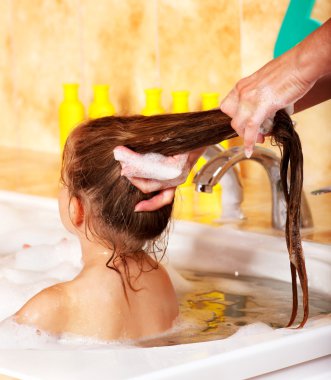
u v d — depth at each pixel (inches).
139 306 50.4
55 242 71.2
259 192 80.0
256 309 54.9
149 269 51.9
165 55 91.0
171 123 45.3
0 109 112.1
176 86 90.5
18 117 110.3
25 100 108.8
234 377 38.0
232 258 63.5
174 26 89.7
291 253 43.6
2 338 46.2
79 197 49.4
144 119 47.4
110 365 36.9
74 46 101.1
